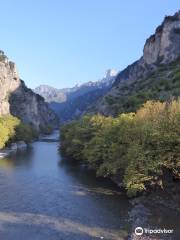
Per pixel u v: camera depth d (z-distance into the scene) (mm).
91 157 92000
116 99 177500
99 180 89188
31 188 79188
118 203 66312
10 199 68750
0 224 53312
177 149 62250
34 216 57719
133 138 75312
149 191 69375
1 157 142250
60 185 82688
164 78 183875
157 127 65750
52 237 48219
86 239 47500
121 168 80438
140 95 155125
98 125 116062
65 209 62062
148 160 63719
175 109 70500
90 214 59062
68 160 134500
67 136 143500
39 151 175750
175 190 65625
